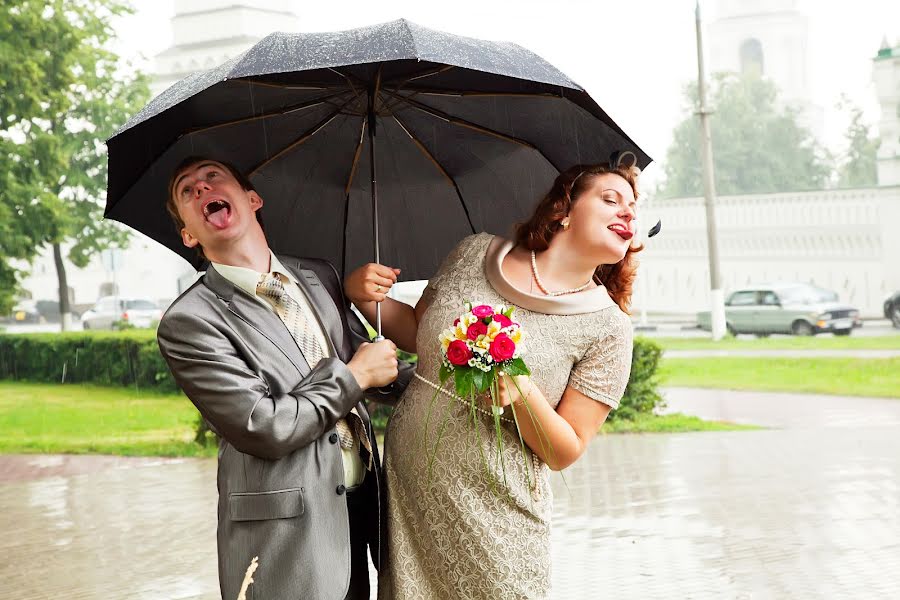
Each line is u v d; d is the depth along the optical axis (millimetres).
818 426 11211
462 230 3506
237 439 2686
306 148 3355
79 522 7602
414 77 3154
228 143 3270
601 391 2938
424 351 3006
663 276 35625
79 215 24078
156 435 12391
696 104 50594
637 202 3068
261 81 3062
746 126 50594
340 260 3477
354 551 2992
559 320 2924
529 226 3051
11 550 6773
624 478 8492
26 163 21312
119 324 26844
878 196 31594
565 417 2943
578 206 2977
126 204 3234
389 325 3299
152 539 6949
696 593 5305
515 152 3396
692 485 8102
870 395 13844
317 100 3242
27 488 9188
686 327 28938
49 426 13617
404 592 2918
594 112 3055
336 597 2721
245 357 2789
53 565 6340
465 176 3449
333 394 2744
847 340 21797
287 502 2721
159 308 28578
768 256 33750
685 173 50875
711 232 23750
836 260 32438
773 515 6984
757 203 33938
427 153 3410
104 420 14023
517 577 2885
